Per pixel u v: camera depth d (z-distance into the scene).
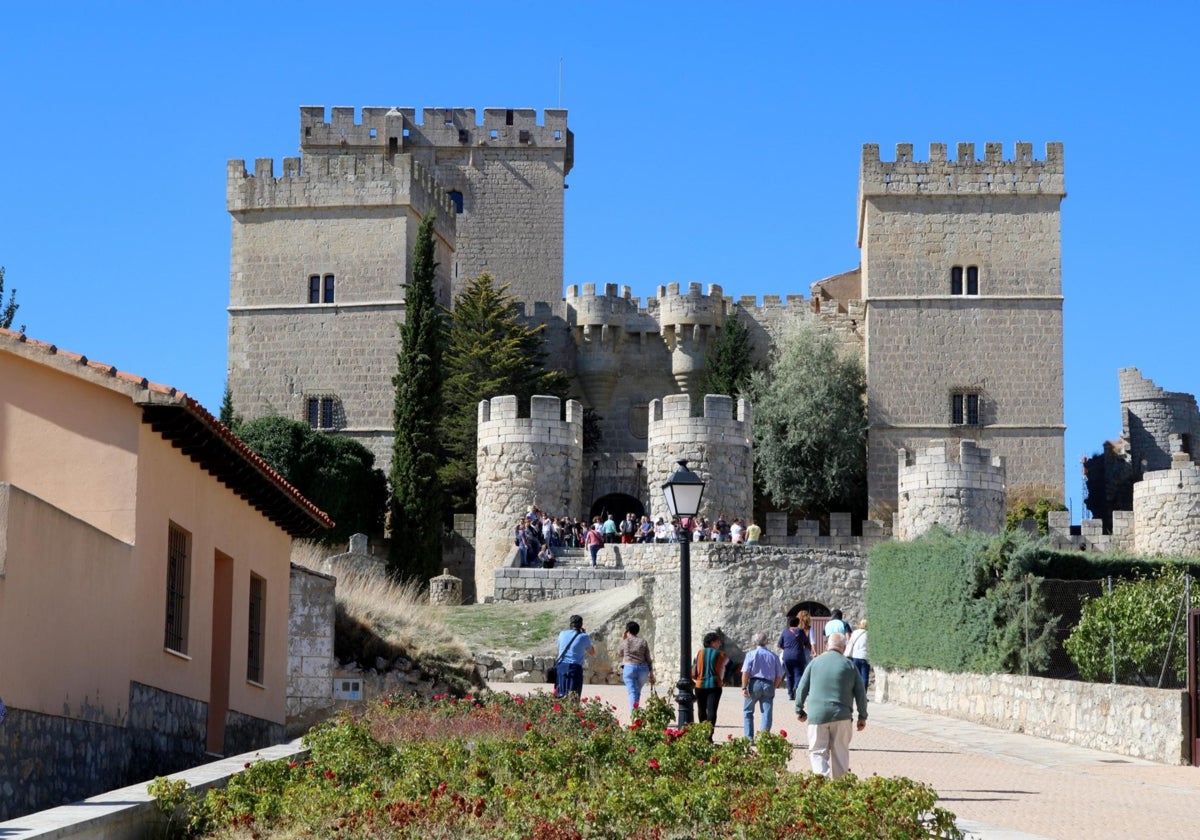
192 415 22.16
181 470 23.80
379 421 78.81
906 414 80.31
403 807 16.17
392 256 79.94
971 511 65.19
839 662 20.41
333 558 43.28
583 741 21.16
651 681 28.78
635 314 89.88
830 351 82.94
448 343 82.12
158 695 22.69
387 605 36.31
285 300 80.31
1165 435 96.50
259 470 25.95
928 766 25.12
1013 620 32.22
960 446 66.31
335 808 16.72
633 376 90.00
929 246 81.38
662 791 16.36
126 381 21.61
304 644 31.34
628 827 15.89
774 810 15.74
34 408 21.80
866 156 81.94
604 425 89.62
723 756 18.78
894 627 38.66
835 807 15.87
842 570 52.25
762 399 82.31
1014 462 79.81
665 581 50.22
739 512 66.25
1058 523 72.75
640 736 20.81
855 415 81.94
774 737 19.75
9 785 17.53
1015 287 81.00
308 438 72.75
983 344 80.62
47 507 18.73
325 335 79.88
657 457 66.56
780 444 81.25
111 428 21.73
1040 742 29.17
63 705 19.19
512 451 65.88
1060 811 19.89
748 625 51.84
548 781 18.50
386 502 75.56
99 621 20.38
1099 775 24.22
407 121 96.75
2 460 21.67
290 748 22.59
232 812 16.53
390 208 80.25
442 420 75.88
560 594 56.25
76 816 14.78
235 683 26.84
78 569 19.69
